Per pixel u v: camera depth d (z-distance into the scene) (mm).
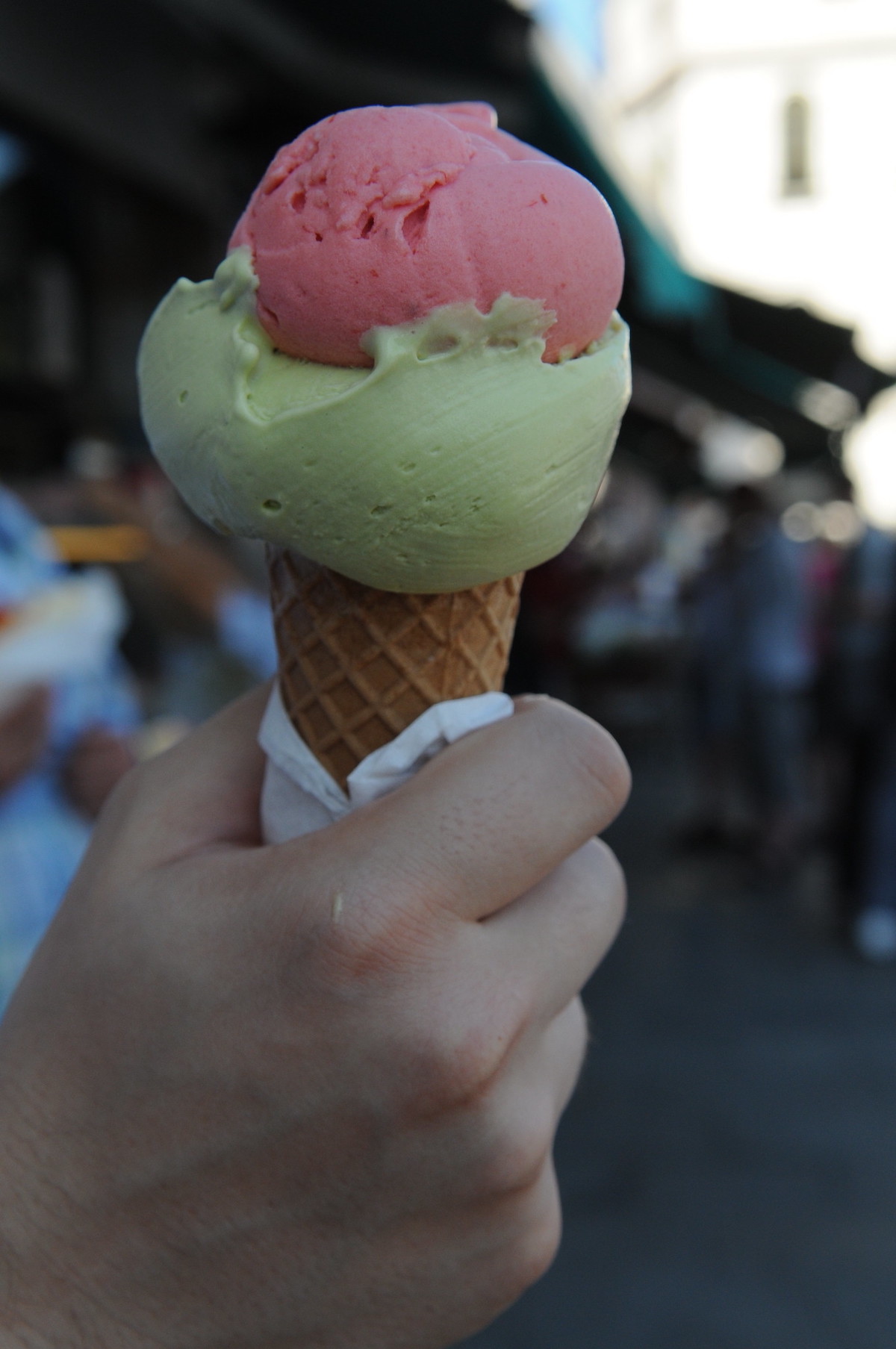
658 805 6469
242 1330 710
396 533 771
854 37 17797
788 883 5023
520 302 740
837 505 10367
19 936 1584
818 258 18344
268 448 758
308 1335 716
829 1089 3051
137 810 864
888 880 4137
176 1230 690
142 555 2795
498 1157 695
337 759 919
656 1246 2365
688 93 18609
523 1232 735
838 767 4449
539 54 3443
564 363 785
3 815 1621
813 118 18219
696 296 5152
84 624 1713
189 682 2715
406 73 3744
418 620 879
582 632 8141
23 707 1578
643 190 4613
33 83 3363
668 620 9219
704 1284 2242
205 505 841
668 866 5297
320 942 657
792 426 10836
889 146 17984
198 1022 680
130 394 4621
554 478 779
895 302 18141
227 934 688
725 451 14172
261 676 2777
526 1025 719
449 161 773
